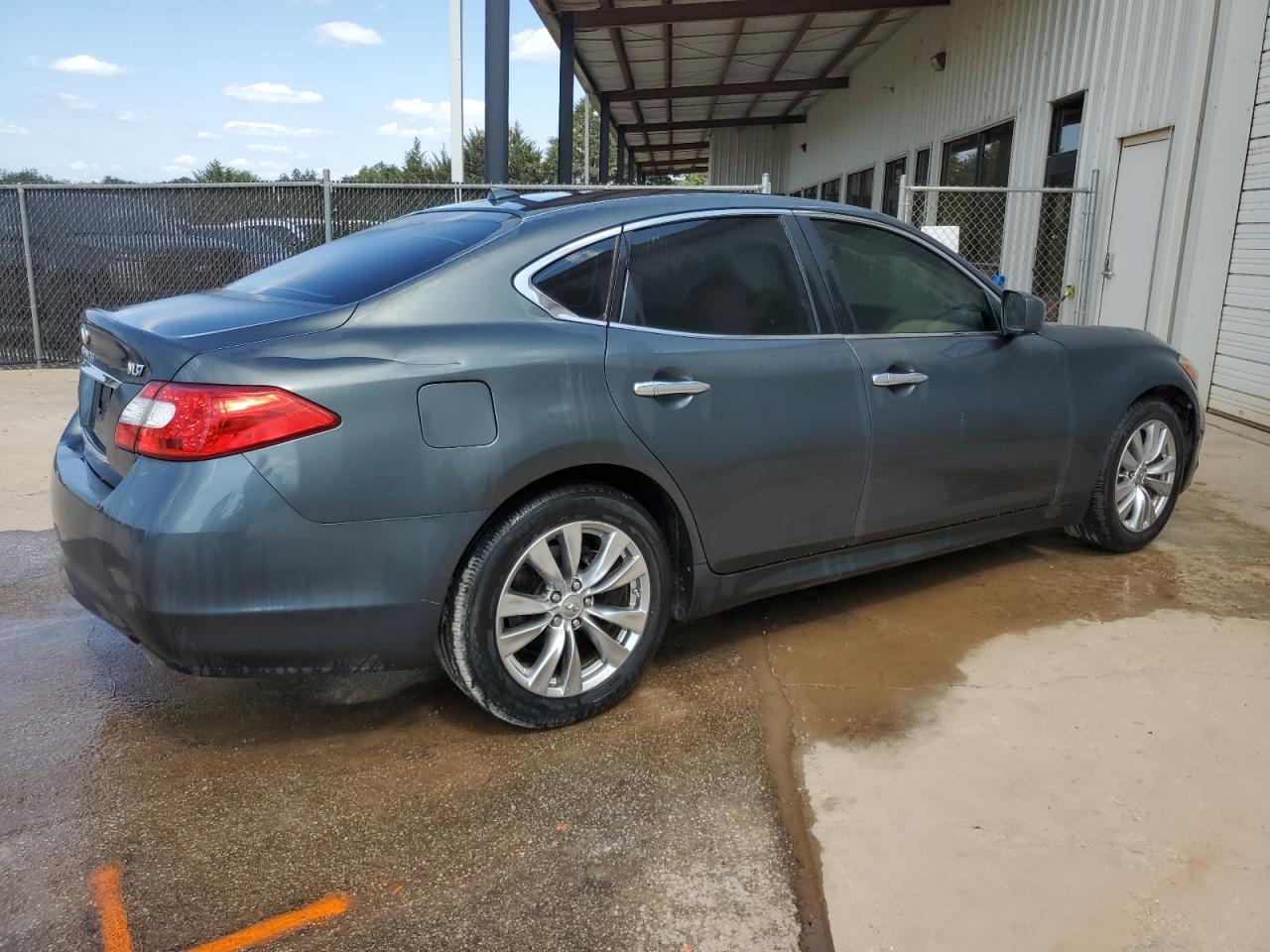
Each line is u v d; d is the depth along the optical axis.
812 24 15.14
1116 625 3.60
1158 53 8.15
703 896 2.16
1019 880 2.19
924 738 2.81
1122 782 2.55
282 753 2.80
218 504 2.31
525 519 2.68
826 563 3.46
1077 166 9.68
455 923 2.09
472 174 54.31
